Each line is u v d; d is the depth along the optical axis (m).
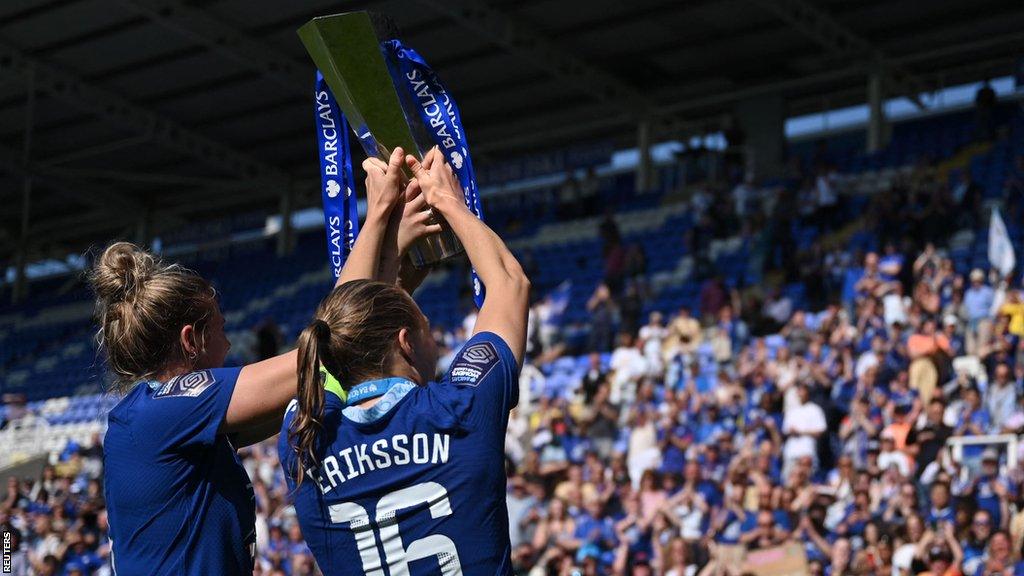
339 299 2.15
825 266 17.28
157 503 2.23
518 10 20.94
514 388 2.10
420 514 2.02
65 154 28.75
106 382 2.49
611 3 20.45
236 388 2.24
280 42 22.25
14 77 23.72
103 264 2.44
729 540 11.61
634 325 18.14
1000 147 19.73
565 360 18.33
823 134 24.11
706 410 13.96
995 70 21.67
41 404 25.45
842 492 11.41
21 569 15.28
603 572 12.10
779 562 10.97
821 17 20.25
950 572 10.01
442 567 2.01
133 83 24.56
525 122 26.12
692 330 16.28
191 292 2.41
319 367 2.06
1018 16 20.22
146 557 2.23
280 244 29.22
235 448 2.39
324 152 2.61
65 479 18.39
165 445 2.24
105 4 21.05
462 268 23.42
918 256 15.70
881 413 12.24
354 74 2.41
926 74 22.31
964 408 11.97
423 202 2.41
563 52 22.45
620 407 15.51
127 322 2.36
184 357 2.40
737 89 23.72
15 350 30.14
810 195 19.16
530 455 14.55
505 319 2.16
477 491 2.02
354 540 2.05
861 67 21.77
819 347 13.67
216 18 21.30
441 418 2.03
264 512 14.87
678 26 21.23
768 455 12.16
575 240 23.58
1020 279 15.48
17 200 32.09
